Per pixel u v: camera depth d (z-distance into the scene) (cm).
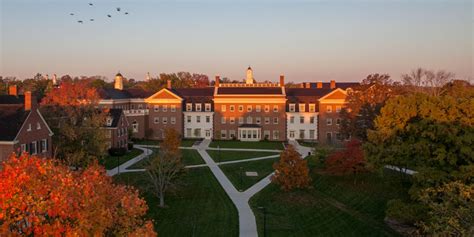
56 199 1443
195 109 9088
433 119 3070
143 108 10062
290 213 3747
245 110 8988
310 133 8850
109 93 9169
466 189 2214
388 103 3481
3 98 7250
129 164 5847
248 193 4394
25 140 4322
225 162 6122
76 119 5106
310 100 8975
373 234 3212
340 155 4541
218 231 3228
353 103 6266
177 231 3228
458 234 1919
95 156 4894
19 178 1443
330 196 4312
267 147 7762
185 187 4622
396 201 3241
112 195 1950
